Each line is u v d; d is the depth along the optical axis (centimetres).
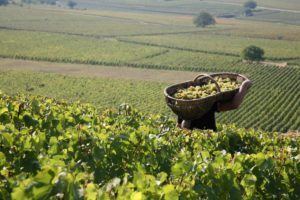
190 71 12200
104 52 14412
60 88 9856
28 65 12081
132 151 918
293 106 8544
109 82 10394
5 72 10931
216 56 14588
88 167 794
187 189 675
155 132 1201
